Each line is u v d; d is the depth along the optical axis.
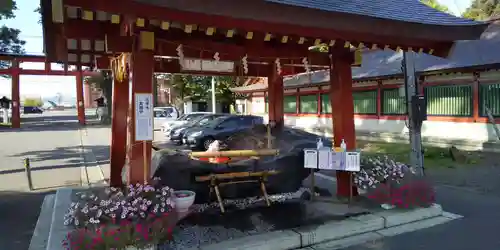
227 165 5.76
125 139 6.41
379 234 4.81
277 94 8.16
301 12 3.85
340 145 5.55
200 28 4.26
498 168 9.35
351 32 4.52
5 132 21.92
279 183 6.28
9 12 15.62
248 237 4.38
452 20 5.21
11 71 24.31
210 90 27.95
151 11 3.44
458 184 7.71
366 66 17.08
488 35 13.91
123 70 5.58
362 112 17.56
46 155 12.84
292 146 7.53
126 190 4.35
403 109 15.17
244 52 5.33
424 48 5.35
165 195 4.28
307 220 4.98
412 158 7.05
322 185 7.08
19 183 8.41
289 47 5.79
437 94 13.89
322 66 6.36
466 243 4.45
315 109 20.83
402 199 5.49
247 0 3.50
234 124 15.07
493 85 11.98
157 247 4.09
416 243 4.48
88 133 21.28
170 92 34.28
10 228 5.32
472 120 12.63
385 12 4.80
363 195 6.15
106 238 3.83
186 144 15.05
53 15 3.28
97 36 4.55
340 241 4.59
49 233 4.80
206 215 5.20
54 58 6.34
